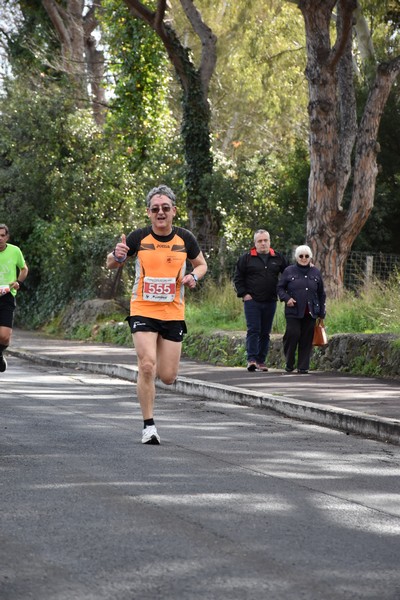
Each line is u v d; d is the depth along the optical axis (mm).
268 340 20594
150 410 11414
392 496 8734
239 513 7883
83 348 28953
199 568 6312
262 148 63594
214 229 39250
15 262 18031
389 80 29625
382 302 23781
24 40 49656
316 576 6199
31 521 7512
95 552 6668
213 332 24953
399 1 30922
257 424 13430
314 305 19766
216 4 40938
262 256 20297
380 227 38094
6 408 14594
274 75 47219
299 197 39406
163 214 11227
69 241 40531
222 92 62125
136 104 42625
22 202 43812
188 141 39000
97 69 54938
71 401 15836
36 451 10656
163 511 7898
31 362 25625
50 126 42312
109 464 9945
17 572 6207
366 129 29766
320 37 28969
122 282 36906
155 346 11398
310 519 7762
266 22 44375
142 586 5918
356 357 20000
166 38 37469
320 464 10305
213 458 10477
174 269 11320
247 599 5699
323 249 29766
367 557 6695
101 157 42594
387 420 12391
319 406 13914
